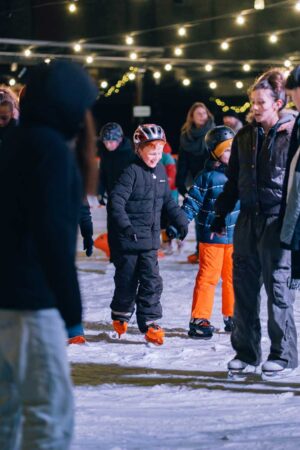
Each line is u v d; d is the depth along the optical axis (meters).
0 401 3.89
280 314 7.25
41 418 3.75
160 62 22.59
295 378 7.33
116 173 12.39
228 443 5.43
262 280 7.43
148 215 8.88
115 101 34.53
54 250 3.60
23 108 3.85
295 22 25.58
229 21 27.14
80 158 3.93
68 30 26.64
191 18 28.00
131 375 7.62
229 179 7.59
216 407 6.49
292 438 5.54
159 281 8.97
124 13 27.91
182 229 9.00
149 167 8.86
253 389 7.05
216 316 10.38
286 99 7.22
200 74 27.88
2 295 3.74
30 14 25.42
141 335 9.38
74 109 3.81
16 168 3.71
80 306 3.66
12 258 3.74
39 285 3.75
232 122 15.11
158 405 6.58
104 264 14.79
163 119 35.12
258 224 7.24
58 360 3.78
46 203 3.61
